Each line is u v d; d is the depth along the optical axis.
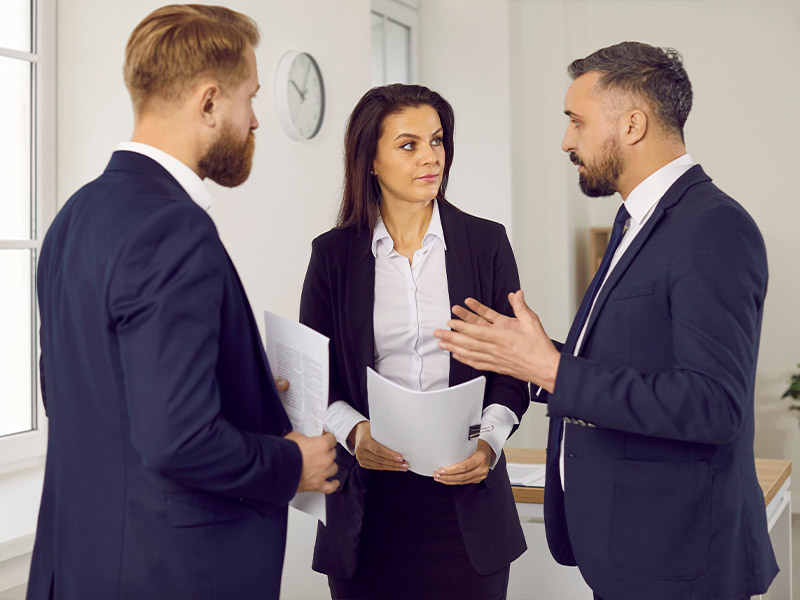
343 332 1.92
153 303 1.12
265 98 3.11
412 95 1.87
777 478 2.53
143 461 1.13
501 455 1.93
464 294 1.89
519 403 1.92
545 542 2.47
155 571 1.19
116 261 1.14
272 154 3.14
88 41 2.48
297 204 3.27
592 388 1.33
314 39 3.38
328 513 1.90
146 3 2.62
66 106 2.46
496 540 1.85
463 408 1.58
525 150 5.64
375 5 4.86
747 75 5.66
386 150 1.86
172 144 1.30
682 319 1.32
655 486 1.41
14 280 2.43
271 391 1.35
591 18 6.05
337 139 3.53
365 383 1.88
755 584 1.43
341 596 1.94
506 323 1.41
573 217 5.70
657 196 1.48
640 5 5.91
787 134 5.59
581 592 2.44
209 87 1.30
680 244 1.37
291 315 3.23
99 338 1.18
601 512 1.46
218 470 1.17
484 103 5.37
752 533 1.44
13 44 2.38
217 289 1.19
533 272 5.66
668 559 1.40
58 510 1.27
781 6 5.57
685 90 1.49
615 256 1.56
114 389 1.19
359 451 1.78
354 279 1.92
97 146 2.51
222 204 2.89
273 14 3.14
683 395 1.28
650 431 1.31
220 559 1.24
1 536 1.96
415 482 1.89
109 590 1.20
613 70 1.49
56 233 1.29
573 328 1.59
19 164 2.41
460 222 1.96
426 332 1.90
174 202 1.19
